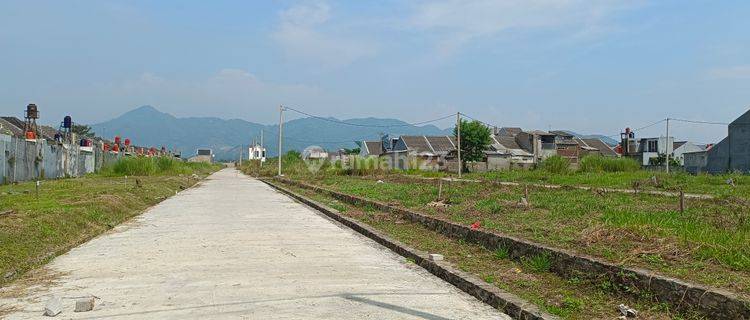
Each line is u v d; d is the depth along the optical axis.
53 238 10.30
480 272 7.43
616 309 5.53
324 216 16.81
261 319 5.50
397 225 13.12
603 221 9.34
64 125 41.88
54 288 6.89
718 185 19.75
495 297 6.19
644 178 23.09
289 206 20.39
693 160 41.78
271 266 8.38
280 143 49.66
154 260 8.81
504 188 19.92
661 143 57.16
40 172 32.81
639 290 5.68
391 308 6.00
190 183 38.03
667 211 10.91
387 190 22.08
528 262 7.68
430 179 30.84
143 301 6.22
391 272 8.07
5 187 24.34
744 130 35.03
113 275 7.65
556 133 64.19
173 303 6.13
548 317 5.31
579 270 6.64
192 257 9.10
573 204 13.00
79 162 41.91
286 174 49.25
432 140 66.38
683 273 5.66
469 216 12.11
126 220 14.97
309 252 9.77
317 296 6.49
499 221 10.78
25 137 32.44
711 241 6.73
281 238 11.55
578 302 5.71
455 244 9.97
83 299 5.89
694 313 5.00
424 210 14.05
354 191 22.86
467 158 53.53
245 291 6.70
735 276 5.43
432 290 6.94
